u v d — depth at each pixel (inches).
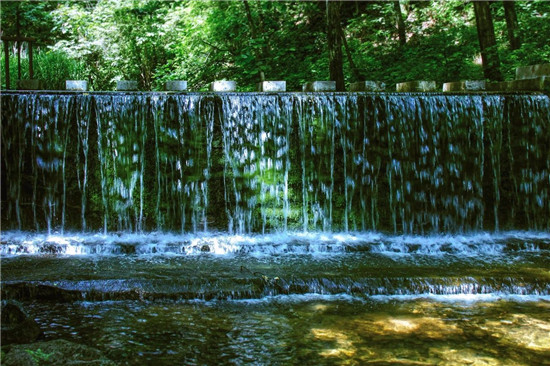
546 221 354.3
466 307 223.8
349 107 337.1
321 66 584.1
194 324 200.7
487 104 345.7
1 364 148.0
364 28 774.5
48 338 184.4
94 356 162.9
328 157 337.4
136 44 698.8
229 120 328.5
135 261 267.3
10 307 182.4
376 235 335.6
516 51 515.5
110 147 320.8
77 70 636.1
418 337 192.2
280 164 334.3
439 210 343.9
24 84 355.9
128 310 213.9
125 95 321.1
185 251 289.4
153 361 169.8
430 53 568.7
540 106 351.3
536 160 351.9
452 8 759.1
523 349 183.0
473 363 172.6
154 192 325.7
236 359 172.9
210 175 329.1
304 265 264.8
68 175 318.7
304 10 722.2
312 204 338.0
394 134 339.6
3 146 311.3
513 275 249.9
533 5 607.5
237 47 622.8
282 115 332.5
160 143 324.5
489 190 348.8
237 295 229.3
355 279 241.6
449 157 343.9
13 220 314.8
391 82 556.1
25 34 681.6
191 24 647.8
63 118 315.6
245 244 297.6
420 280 242.2
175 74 637.3
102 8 697.0
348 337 191.3
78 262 262.7
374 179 339.9
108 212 323.0
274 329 197.5
